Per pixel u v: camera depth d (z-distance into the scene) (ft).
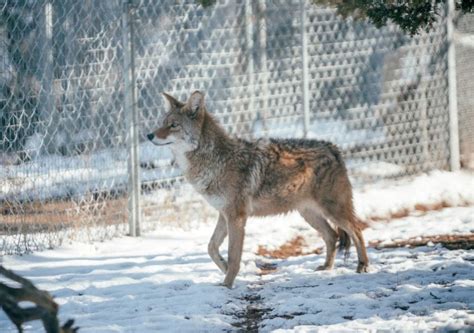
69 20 43.60
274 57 48.91
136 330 25.85
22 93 42.14
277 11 48.96
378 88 51.21
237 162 33.17
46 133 40.50
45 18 43.55
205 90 46.75
